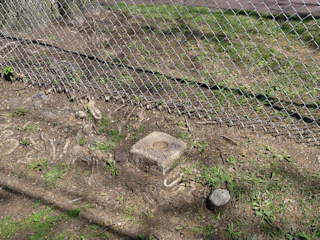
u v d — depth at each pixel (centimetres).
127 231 251
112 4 754
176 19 652
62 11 632
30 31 534
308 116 340
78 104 391
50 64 469
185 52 467
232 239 237
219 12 682
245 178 278
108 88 412
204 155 308
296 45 507
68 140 341
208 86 380
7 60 497
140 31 595
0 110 399
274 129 326
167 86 413
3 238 249
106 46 539
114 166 306
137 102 381
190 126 342
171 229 249
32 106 398
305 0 750
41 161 322
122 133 346
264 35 550
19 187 295
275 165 287
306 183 268
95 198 279
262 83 407
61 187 292
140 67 459
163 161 288
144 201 273
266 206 254
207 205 263
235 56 480
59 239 246
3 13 582
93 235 248
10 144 345
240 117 345
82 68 465
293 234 235
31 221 262
